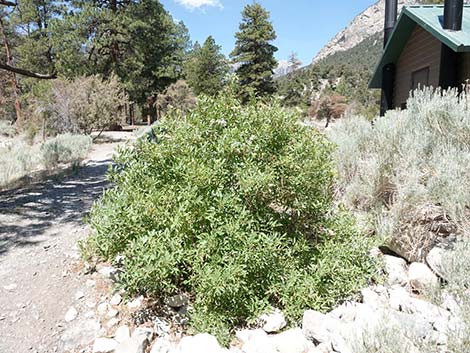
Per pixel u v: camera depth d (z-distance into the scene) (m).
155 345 1.92
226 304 2.10
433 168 2.75
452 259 2.08
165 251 1.93
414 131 3.11
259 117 2.47
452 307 1.90
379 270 2.48
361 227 2.74
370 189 3.08
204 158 2.33
